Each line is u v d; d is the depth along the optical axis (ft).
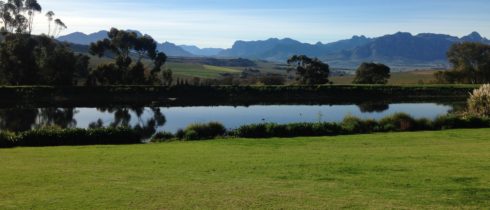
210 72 429.79
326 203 31.91
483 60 294.66
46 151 61.21
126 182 38.96
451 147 59.06
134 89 231.71
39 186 37.68
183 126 130.72
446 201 32.40
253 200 32.76
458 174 41.04
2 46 239.30
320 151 57.41
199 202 32.37
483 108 99.50
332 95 242.17
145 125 134.62
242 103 212.84
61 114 168.45
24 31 266.98
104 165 47.70
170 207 31.24
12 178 40.83
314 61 275.80
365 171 42.96
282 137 81.76
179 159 51.55
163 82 264.31
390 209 30.53
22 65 236.02
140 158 52.70
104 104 205.46
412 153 53.93
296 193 34.68
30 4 271.49
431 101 222.48
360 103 213.66
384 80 292.40
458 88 249.55
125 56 264.52
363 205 31.42
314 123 89.40
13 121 147.23
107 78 249.55
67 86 228.43
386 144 63.72
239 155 54.54
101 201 32.83
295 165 46.50
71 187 37.22
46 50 250.57
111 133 80.33
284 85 250.37
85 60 268.00
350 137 74.38
